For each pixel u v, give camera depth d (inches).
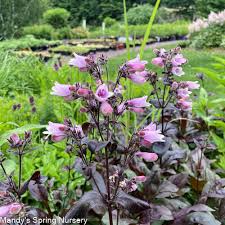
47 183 14.6
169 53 15.0
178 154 15.1
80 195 14.2
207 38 90.3
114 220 11.9
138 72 11.6
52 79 35.7
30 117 24.0
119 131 18.2
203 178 14.8
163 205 12.8
